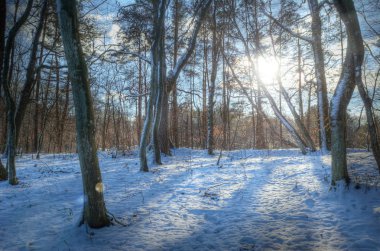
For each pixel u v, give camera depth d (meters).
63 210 6.62
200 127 31.20
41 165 14.62
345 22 6.71
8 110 9.67
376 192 6.58
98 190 5.42
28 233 5.30
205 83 27.34
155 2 13.34
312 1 15.63
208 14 18.77
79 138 5.27
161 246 4.74
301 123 17.53
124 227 5.52
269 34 21.53
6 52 9.65
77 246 4.75
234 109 25.66
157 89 14.09
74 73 5.07
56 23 17.72
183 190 8.49
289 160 13.62
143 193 8.17
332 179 7.32
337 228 5.19
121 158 17.80
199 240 4.98
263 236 5.03
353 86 7.18
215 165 13.50
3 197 7.82
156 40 12.20
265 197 7.46
